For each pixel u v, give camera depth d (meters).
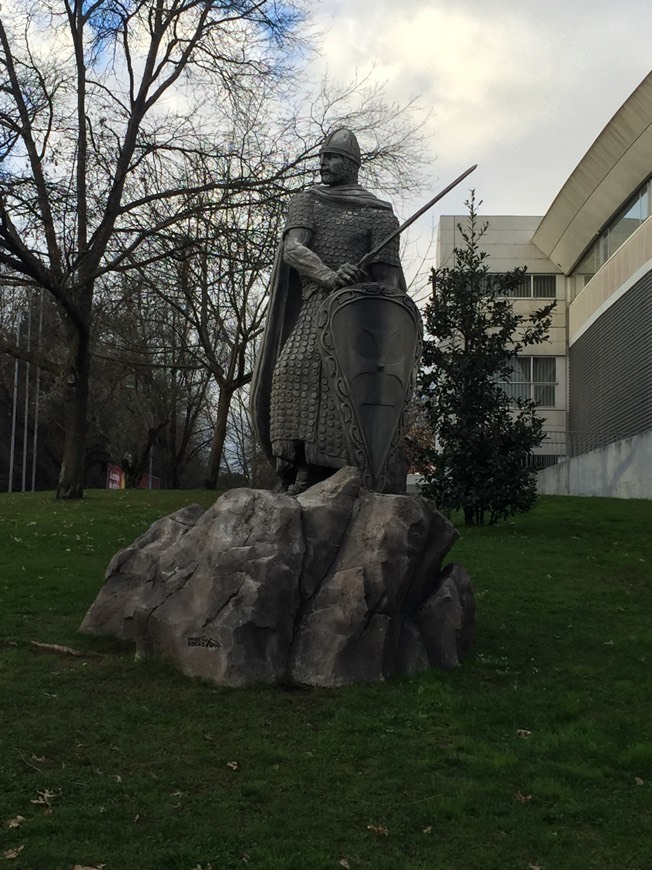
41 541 15.16
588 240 41.50
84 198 21.27
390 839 4.71
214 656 6.95
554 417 45.16
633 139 32.94
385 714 6.46
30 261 20.09
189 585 7.38
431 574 8.09
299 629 7.16
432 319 19.36
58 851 4.37
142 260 23.78
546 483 39.56
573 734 6.29
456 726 6.35
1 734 5.84
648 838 4.80
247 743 5.88
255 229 21.27
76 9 21.69
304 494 7.73
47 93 20.92
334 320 7.85
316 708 6.51
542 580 13.12
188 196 21.72
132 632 8.00
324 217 8.35
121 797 5.04
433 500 18.97
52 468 46.75
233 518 7.37
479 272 19.64
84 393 23.83
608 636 9.78
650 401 32.59
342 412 7.83
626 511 22.17
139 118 21.95
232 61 22.67
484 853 4.57
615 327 37.12
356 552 7.29
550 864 4.50
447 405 18.81
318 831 4.75
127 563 8.40
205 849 4.50
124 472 44.28
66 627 8.82
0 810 4.77
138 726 6.09
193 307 29.02
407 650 7.53
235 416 47.00
